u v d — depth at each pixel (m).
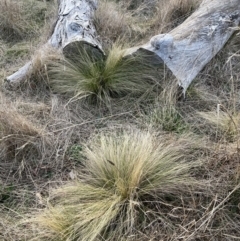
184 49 3.82
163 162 2.81
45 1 5.71
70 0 4.86
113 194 2.68
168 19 5.01
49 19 5.25
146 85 3.77
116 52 3.90
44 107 3.64
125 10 5.46
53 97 3.78
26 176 3.06
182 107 3.64
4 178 3.05
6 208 2.80
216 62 4.14
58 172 3.07
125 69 3.81
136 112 3.61
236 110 3.55
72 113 3.60
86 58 3.92
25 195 2.89
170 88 3.63
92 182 2.83
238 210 2.66
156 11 5.44
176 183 2.72
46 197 2.84
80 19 4.41
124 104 3.68
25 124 3.24
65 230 2.50
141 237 2.45
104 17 4.92
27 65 4.14
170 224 2.54
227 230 2.53
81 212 2.54
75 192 2.72
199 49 3.90
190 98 3.72
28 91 3.91
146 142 2.87
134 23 5.13
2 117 3.24
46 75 3.91
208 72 4.05
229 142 3.16
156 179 2.73
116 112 3.61
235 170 2.79
